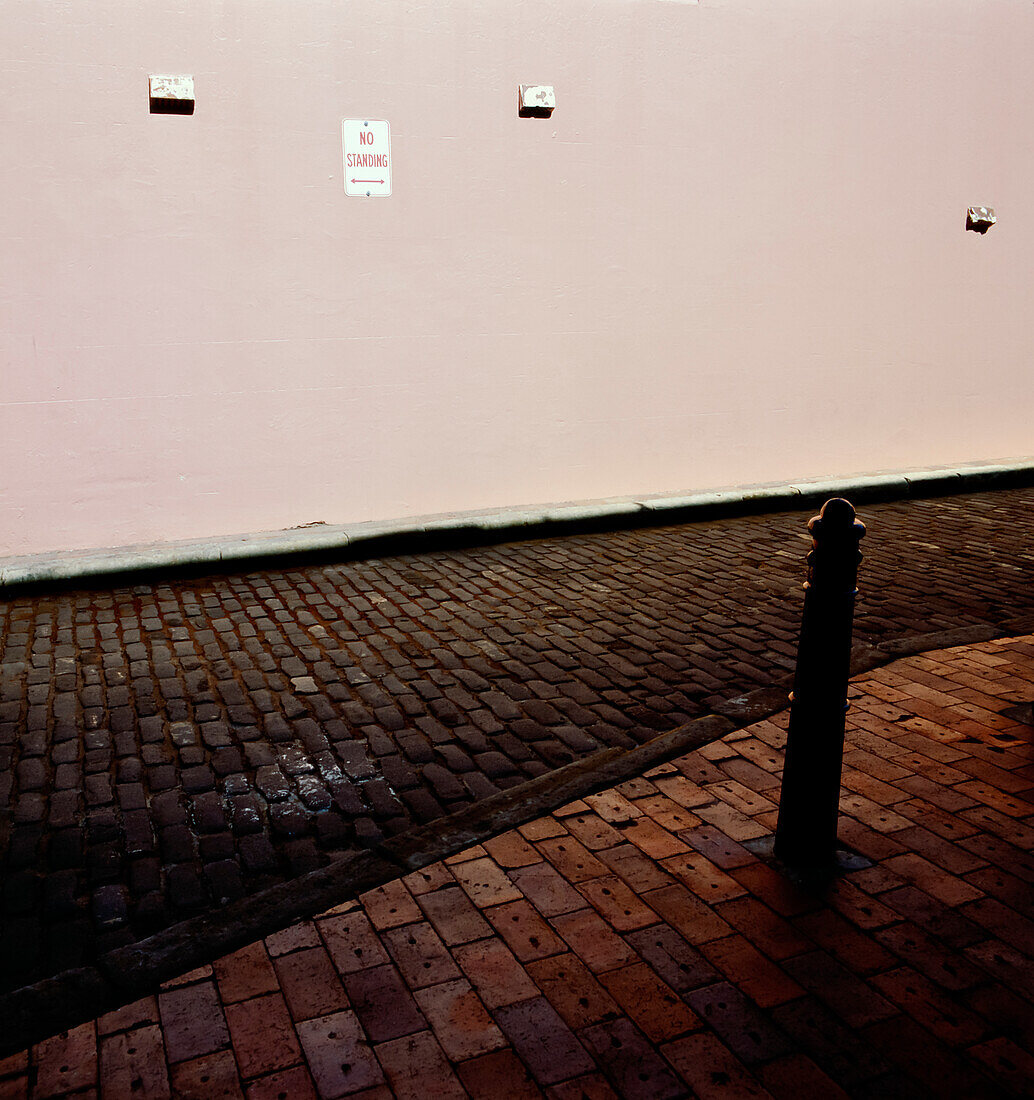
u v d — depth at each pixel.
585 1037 2.28
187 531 6.72
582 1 7.05
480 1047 2.26
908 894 2.79
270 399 6.74
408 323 7.02
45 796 3.53
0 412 6.13
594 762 3.63
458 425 7.32
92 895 2.93
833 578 2.68
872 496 8.45
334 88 6.52
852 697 4.17
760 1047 2.23
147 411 6.45
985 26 8.38
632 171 7.46
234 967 2.54
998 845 3.02
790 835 2.92
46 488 6.32
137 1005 2.41
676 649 4.97
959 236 8.73
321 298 6.74
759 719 4.02
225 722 4.15
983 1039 2.24
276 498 6.91
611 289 7.58
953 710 4.02
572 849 3.06
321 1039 2.29
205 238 6.38
